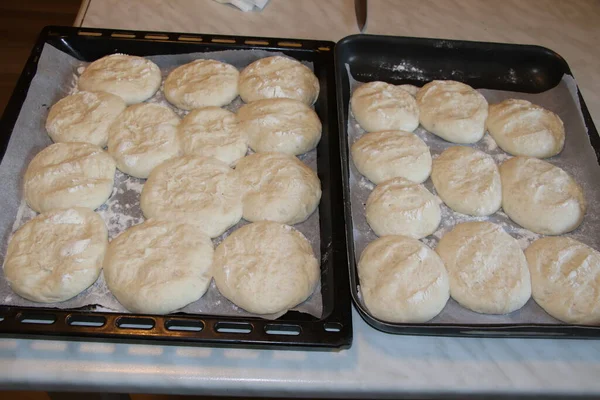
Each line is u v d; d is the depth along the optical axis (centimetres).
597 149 143
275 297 110
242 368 100
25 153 132
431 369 104
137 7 166
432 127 149
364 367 103
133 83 148
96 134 138
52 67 146
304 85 150
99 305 112
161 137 138
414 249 119
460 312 116
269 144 138
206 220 122
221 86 149
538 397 104
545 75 162
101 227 121
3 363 97
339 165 130
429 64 163
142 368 98
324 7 175
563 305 115
